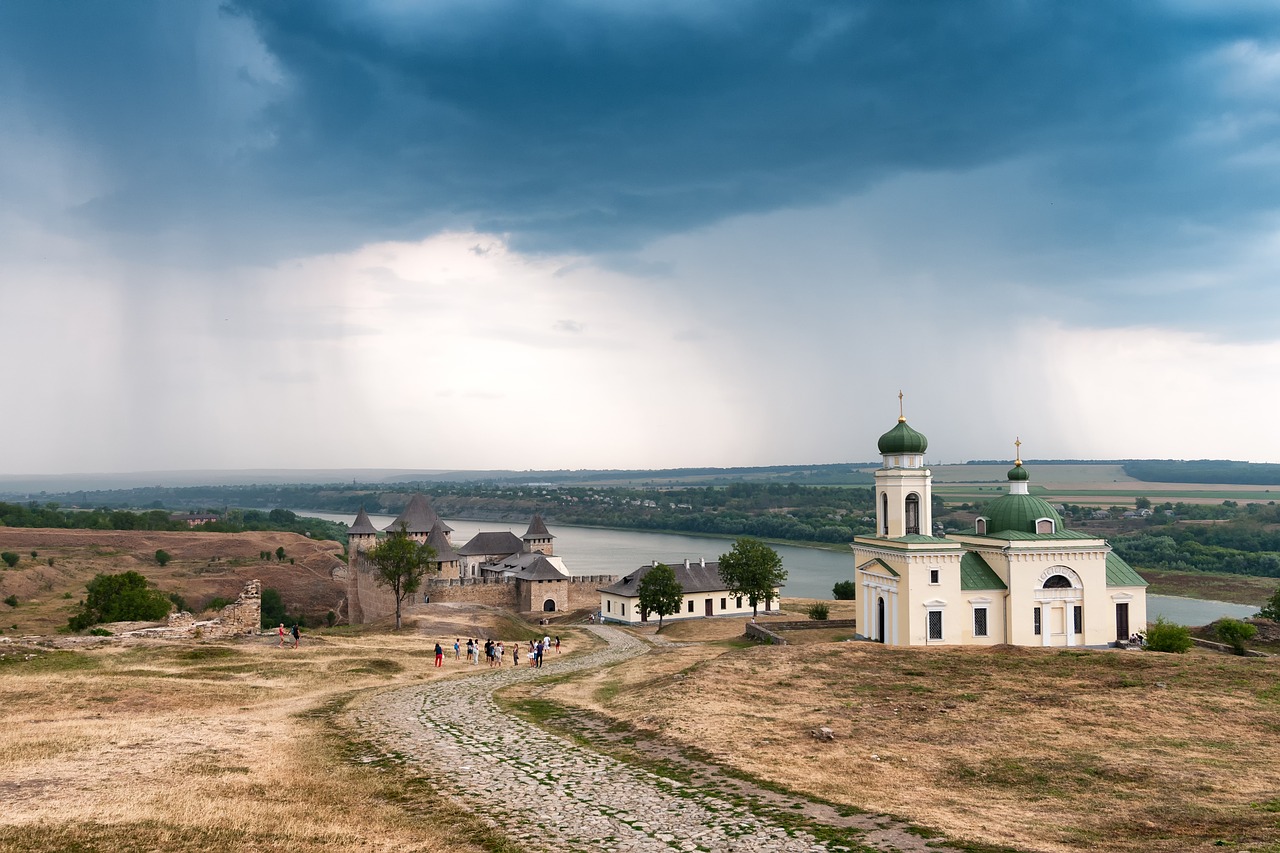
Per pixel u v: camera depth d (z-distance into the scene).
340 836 27.67
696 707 48.59
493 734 43.91
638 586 138.00
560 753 39.78
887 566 85.31
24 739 39.00
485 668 73.75
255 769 35.50
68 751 37.06
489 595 161.75
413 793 33.22
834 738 42.16
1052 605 85.81
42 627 142.12
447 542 173.12
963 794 33.66
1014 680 54.88
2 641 67.81
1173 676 54.97
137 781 32.75
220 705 51.94
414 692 58.22
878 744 41.22
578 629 120.75
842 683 55.00
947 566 83.12
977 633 84.81
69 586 188.88
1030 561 85.31
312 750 39.78
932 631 82.75
